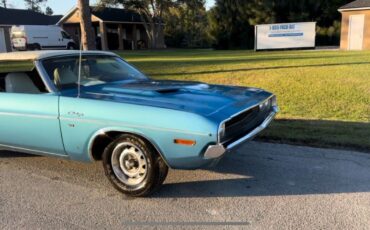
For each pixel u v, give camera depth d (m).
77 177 4.81
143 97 4.18
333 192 4.13
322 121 6.85
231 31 40.03
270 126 6.61
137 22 46.66
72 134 4.27
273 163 5.02
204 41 51.44
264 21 38.59
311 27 28.66
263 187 4.32
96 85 4.75
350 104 8.15
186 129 3.68
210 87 4.77
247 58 20.62
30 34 33.84
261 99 4.50
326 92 9.45
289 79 11.69
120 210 3.91
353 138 5.77
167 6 45.59
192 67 15.84
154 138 3.82
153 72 14.52
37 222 3.71
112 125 3.99
